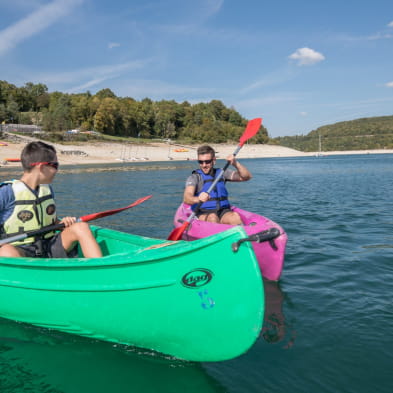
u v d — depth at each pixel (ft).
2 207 8.15
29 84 294.46
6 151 124.06
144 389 6.01
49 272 7.34
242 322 6.35
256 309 6.26
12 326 8.23
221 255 6.23
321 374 6.28
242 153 230.48
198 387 6.04
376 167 80.38
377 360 6.64
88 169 84.53
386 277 10.80
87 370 6.56
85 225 8.37
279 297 9.63
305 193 32.83
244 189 37.88
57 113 208.33
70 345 7.43
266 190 36.27
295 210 23.09
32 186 8.50
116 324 7.12
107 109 206.28
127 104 242.99
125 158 146.41
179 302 6.54
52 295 7.48
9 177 57.21
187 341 6.72
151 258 6.43
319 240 15.24
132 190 36.55
